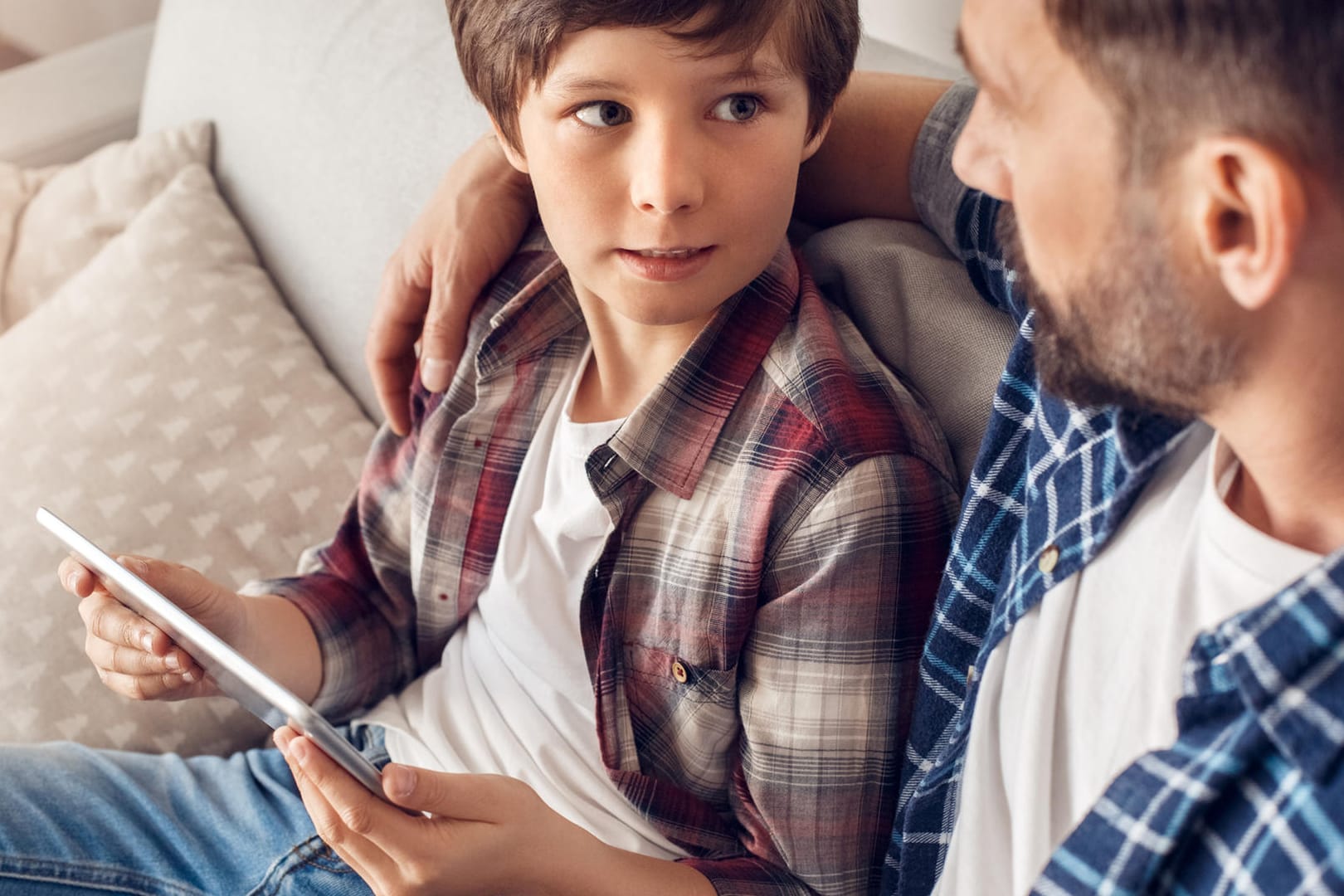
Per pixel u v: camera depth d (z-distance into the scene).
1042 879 0.56
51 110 1.68
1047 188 0.48
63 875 0.86
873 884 0.79
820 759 0.75
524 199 0.93
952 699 0.72
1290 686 0.47
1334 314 0.44
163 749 1.12
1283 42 0.40
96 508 1.18
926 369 0.81
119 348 1.26
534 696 0.88
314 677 0.95
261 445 1.22
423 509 0.94
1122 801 0.54
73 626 1.14
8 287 1.49
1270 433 0.49
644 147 0.68
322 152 1.29
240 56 1.42
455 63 1.18
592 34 0.65
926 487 0.75
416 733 0.91
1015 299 0.73
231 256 1.34
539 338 0.89
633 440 0.80
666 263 0.71
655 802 0.82
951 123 0.80
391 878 0.69
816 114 0.75
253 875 0.85
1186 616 0.57
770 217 0.71
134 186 1.44
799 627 0.75
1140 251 0.46
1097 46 0.44
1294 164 0.41
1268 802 0.50
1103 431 0.62
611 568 0.82
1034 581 0.64
